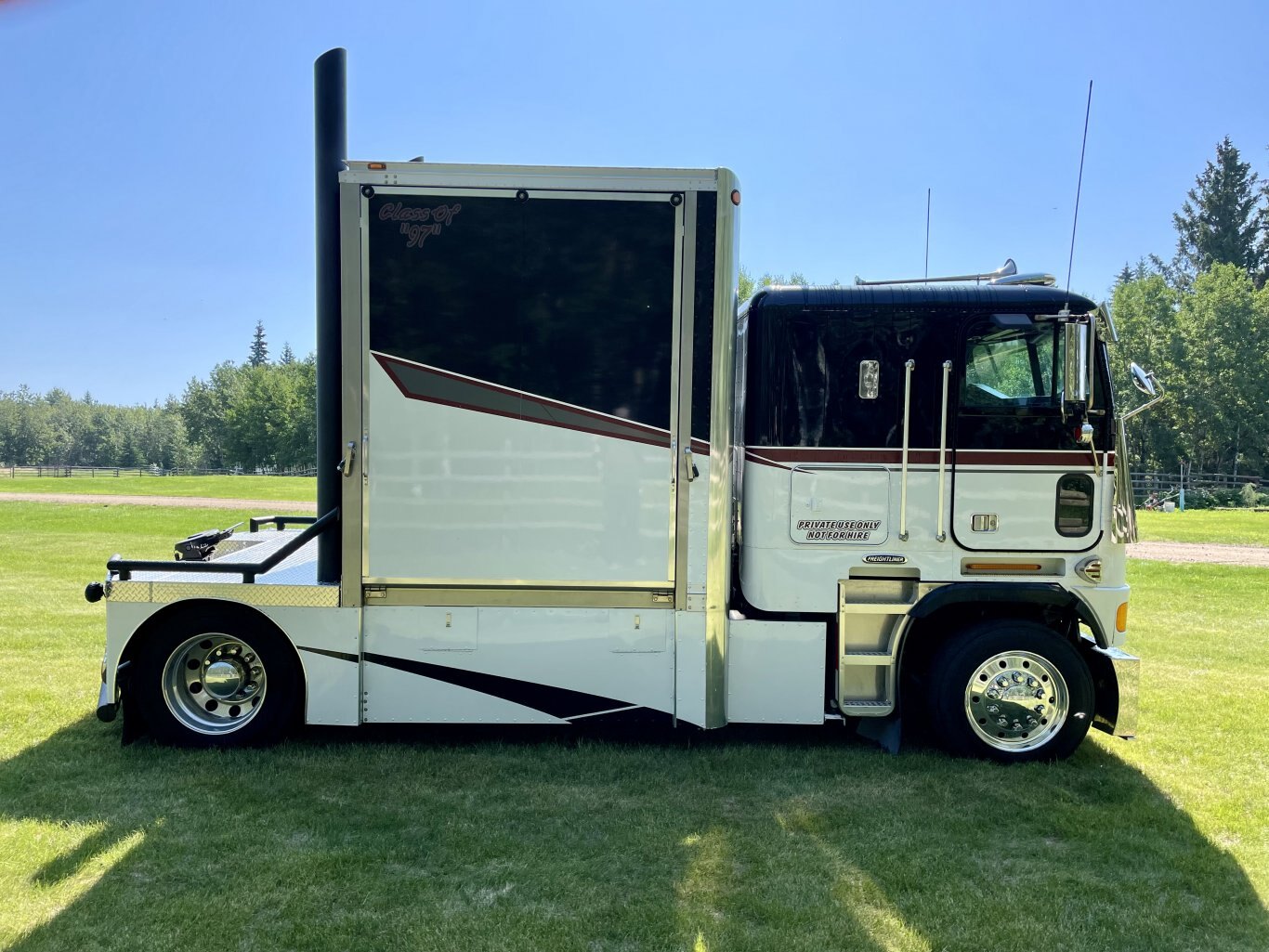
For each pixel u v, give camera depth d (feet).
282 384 292.20
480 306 14.55
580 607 14.75
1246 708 18.89
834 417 15.06
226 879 10.69
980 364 14.99
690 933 9.69
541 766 14.60
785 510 15.08
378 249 14.49
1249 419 142.92
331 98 15.24
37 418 476.54
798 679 15.02
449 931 9.63
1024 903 10.48
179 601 14.84
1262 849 12.09
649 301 14.58
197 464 356.18
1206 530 63.52
